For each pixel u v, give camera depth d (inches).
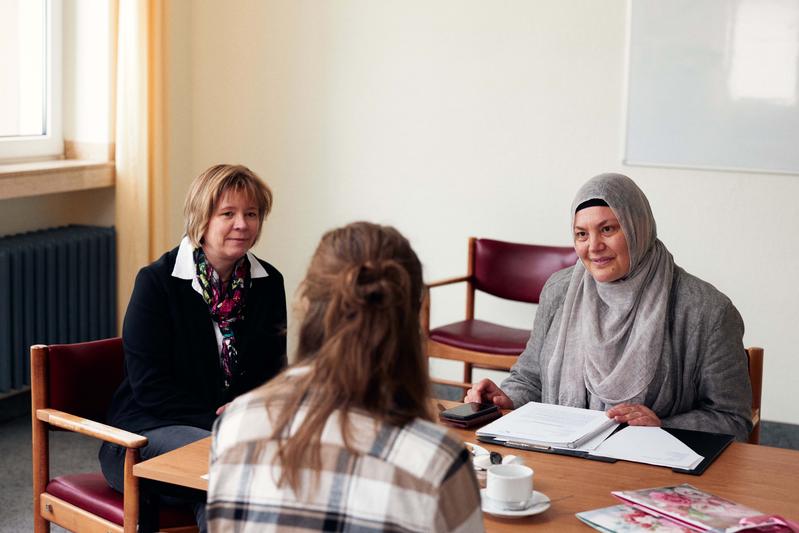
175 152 180.5
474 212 168.6
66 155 169.9
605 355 90.1
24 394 158.7
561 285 97.5
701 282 90.7
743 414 86.1
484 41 163.8
